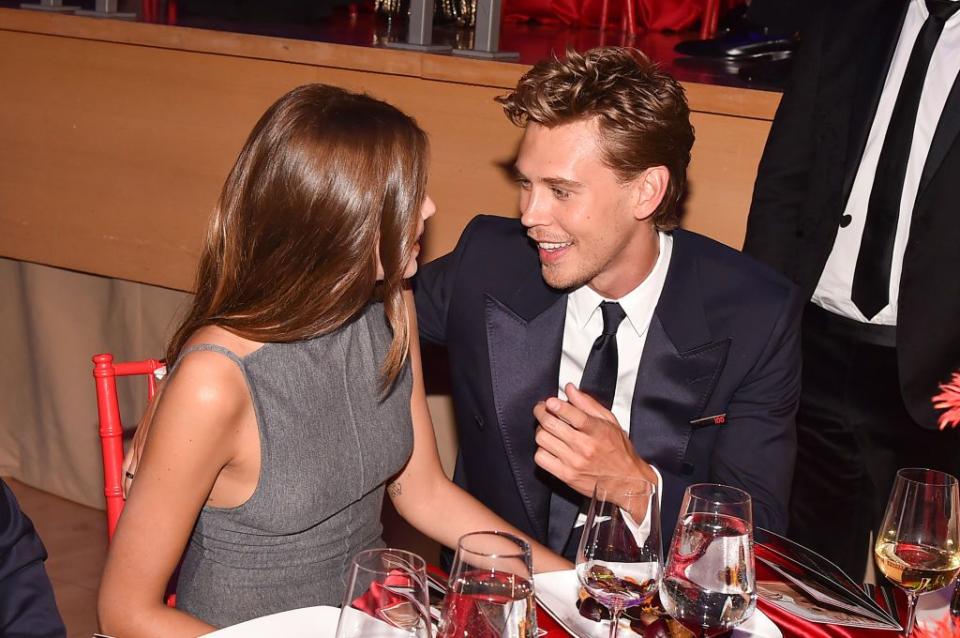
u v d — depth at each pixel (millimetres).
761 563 1349
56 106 2895
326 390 1424
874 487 2277
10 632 1253
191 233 2818
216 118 2715
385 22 3523
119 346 3395
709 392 1716
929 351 2074
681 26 3891
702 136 2352
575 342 1778
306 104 1332
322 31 3004
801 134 2178
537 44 3135
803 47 2193
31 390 3570
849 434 2252
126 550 1271
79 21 2762
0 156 2998
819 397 2271
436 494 1627
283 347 1378
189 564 1425
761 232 2227
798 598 1261
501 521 1609
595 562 1099
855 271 2143
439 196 2555
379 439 1498
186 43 2664
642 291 1729
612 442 1482
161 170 2811
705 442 1747
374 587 900
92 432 3477
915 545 1182
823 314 2232
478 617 932
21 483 3652
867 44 2129
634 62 1595
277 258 1330
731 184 2352
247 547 1396
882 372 2184
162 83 2752
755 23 2803
